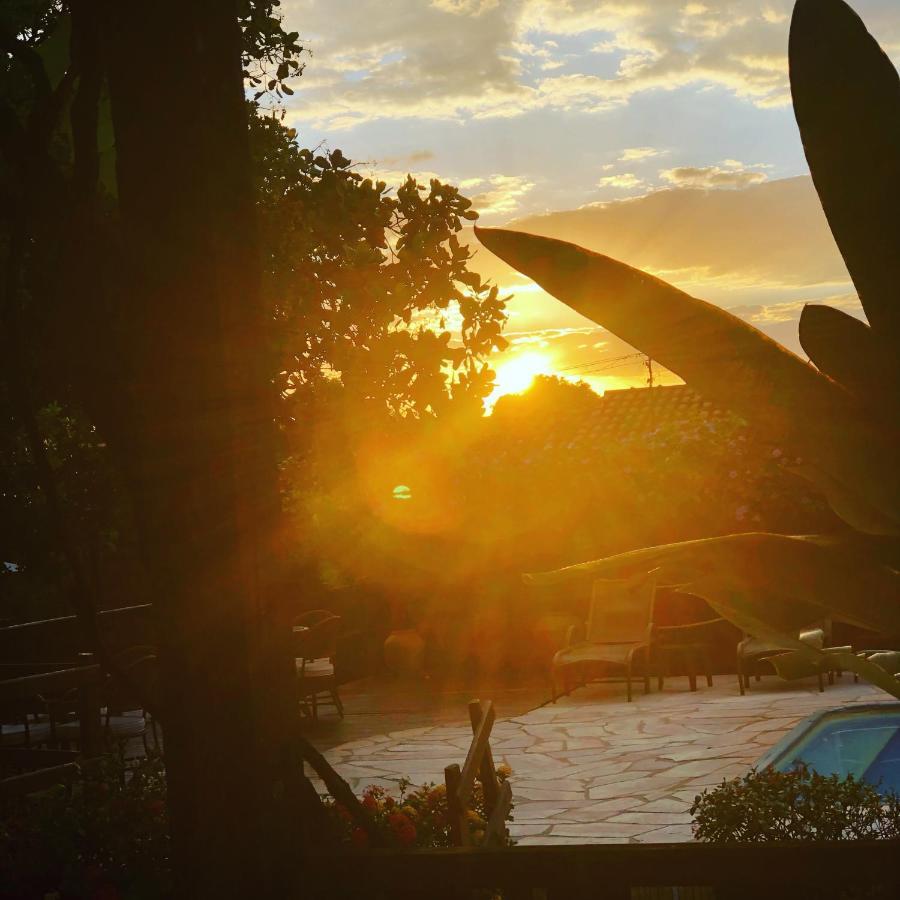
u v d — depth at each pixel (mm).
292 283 3172
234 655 1828
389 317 3172
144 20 1855
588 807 7480
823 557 1172
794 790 4543
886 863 1722
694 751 8953
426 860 1889
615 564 1194
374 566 14547
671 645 12430
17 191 1970
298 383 3199
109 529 3916
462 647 14961
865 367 1180
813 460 1200
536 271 1223
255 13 3367
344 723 11719
